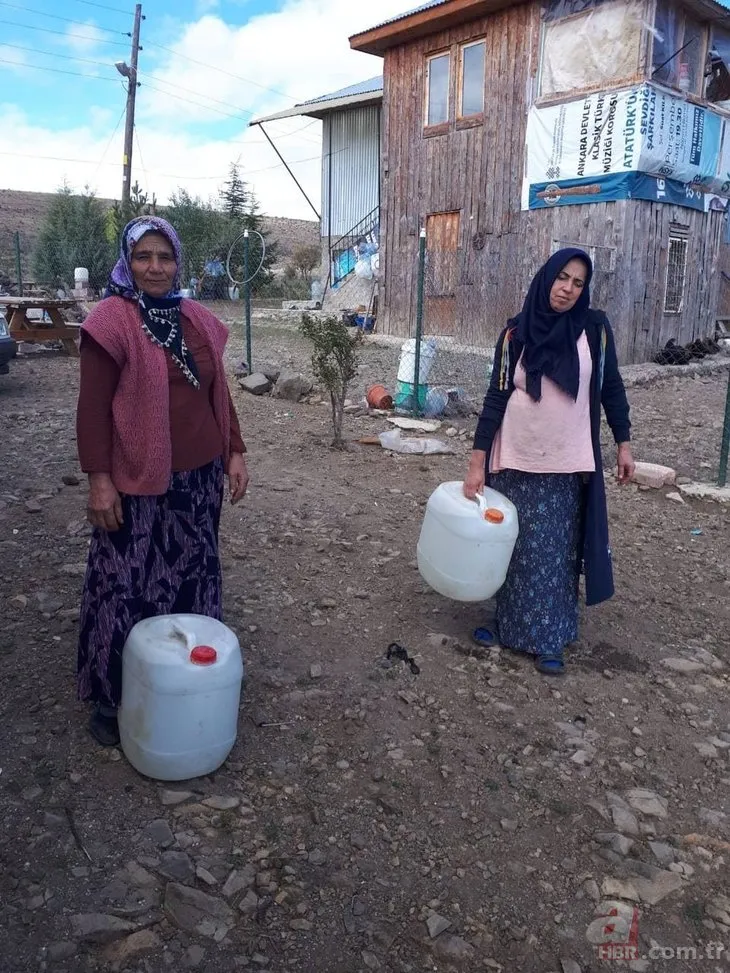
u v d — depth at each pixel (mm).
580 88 12953
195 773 2828
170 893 2387
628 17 12203
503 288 14625
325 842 2658
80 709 3248
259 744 3119
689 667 3908
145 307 2713
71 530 5172
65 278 26453
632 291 13062
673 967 2293
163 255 2689
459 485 3740
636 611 4520
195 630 2838
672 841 2771
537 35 13461
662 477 6809
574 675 3773
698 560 5328
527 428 3508
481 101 14633
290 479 6512
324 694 3469
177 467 2838
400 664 3742
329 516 5688
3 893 2363
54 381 11156
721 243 15203
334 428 7766
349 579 4656
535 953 2311
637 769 3137
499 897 2490
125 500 2793
